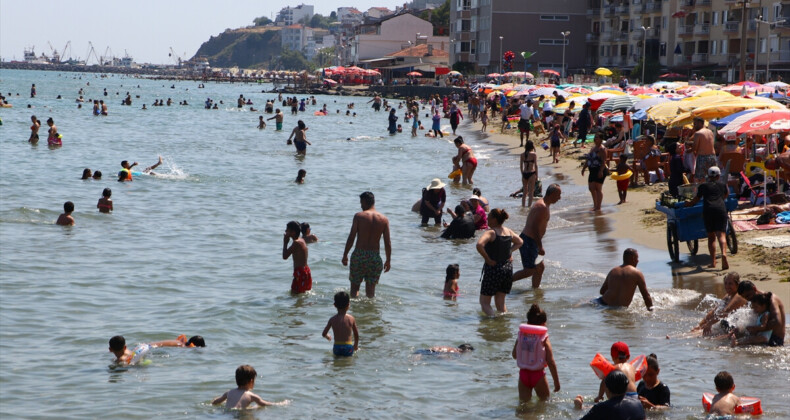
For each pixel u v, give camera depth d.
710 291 13.82
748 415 8.46
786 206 18.06
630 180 26.48
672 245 15.98
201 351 11.22
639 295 13.80
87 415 8.87
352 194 27.78
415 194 28.03
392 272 16.36
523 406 9.16
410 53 145.00
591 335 11.78
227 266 16.72
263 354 11.15
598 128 40.78
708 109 22.28
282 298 14.17
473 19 118.88
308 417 8.87
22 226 20.44
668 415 8.61
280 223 22.05
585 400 9.27
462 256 18.09
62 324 12.37
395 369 10.52
